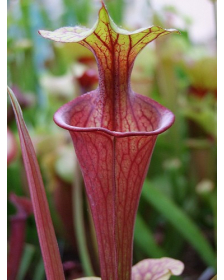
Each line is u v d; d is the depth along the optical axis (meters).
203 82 0.72
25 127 0.31
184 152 0.84
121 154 0.30
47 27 1.05
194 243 0.64
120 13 0.95
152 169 0.79
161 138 0.77
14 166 0.77
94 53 0.30
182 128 0.87
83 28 0.29
